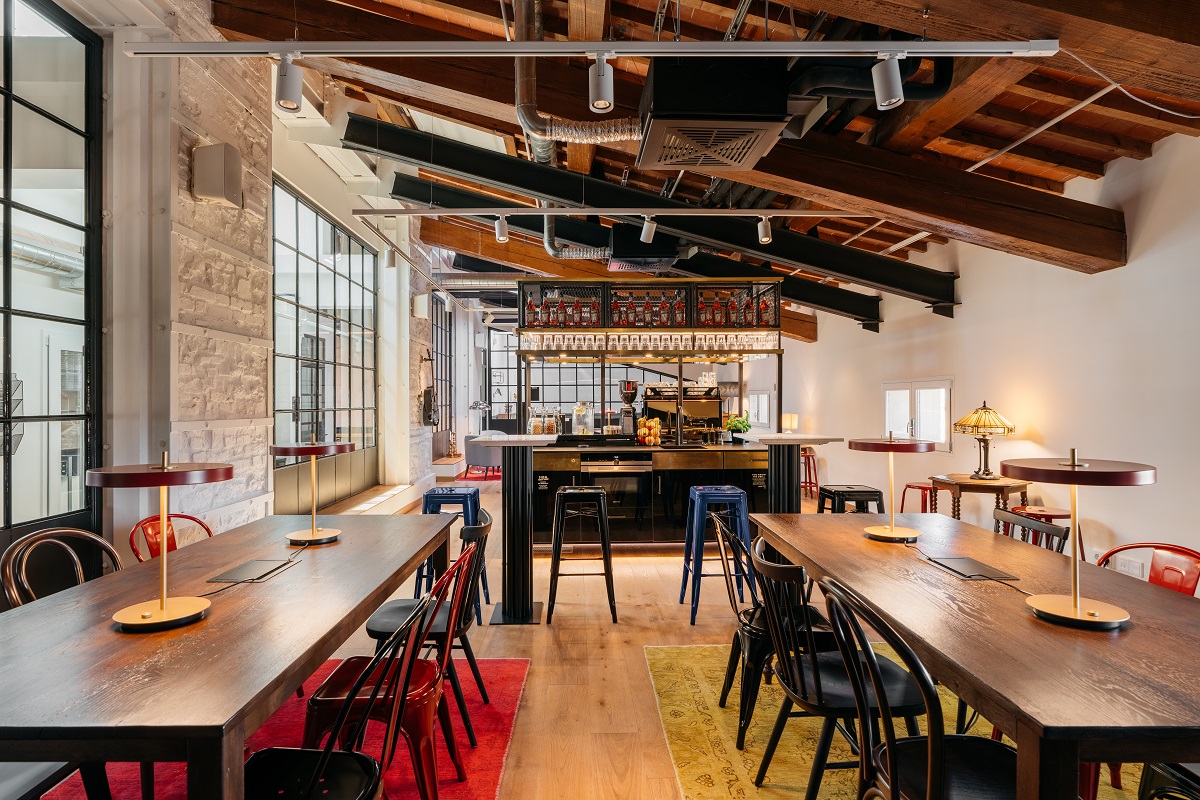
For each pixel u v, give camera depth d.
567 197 5.49
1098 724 1.22
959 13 2.36
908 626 1.76
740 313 6.82
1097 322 4.51
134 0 3.07
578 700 3.07
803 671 2.19
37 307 2.85
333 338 7.29
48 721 1.21
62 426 3.01
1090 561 4.55
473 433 15.72
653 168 3.54
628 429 7.19
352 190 7.49
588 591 4.89
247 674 1.43
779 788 2.37
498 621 4.17
